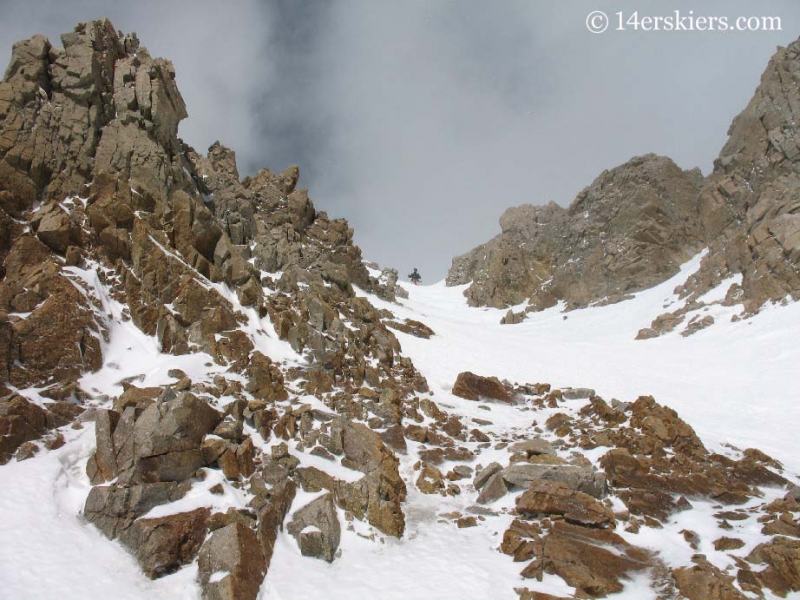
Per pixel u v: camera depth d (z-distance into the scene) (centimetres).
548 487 1455
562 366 3231
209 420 1431
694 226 6112
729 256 4541
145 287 1995
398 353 2873
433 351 3134
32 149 2173
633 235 6106
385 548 1270
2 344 1495
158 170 2506
